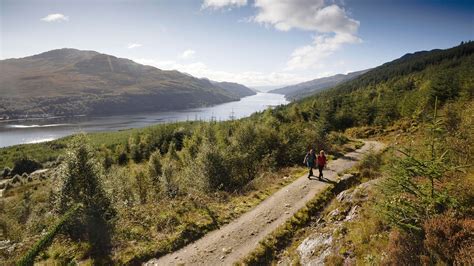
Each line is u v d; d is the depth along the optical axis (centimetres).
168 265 956
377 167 1784
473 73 4531
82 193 1300
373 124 4516
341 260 816
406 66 19375
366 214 986
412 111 4125
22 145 9969
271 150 2523
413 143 920
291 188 1638
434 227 637
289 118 4762
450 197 657
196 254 1018
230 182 1931
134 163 5231
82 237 1084
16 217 1850
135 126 19950
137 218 1260
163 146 5519
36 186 3947
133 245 1049
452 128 1099
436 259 604
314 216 1279
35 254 509
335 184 1623
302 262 917
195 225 1199
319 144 2853
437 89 3956
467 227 608
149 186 2192
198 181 1912
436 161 664
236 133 2827
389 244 715
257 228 1188
